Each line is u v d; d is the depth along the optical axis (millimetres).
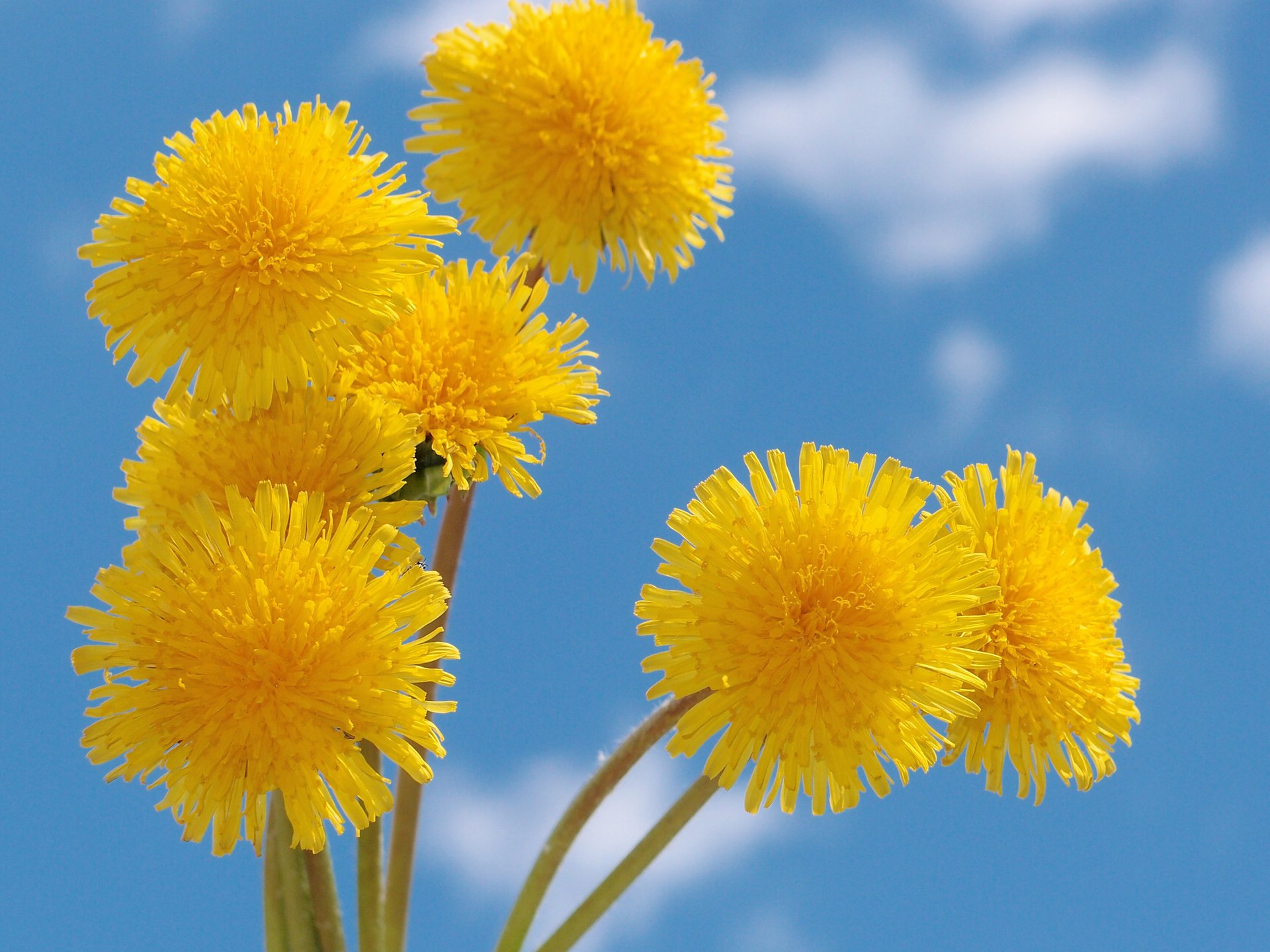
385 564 499
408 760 490
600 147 509
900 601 496
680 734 496
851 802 495
